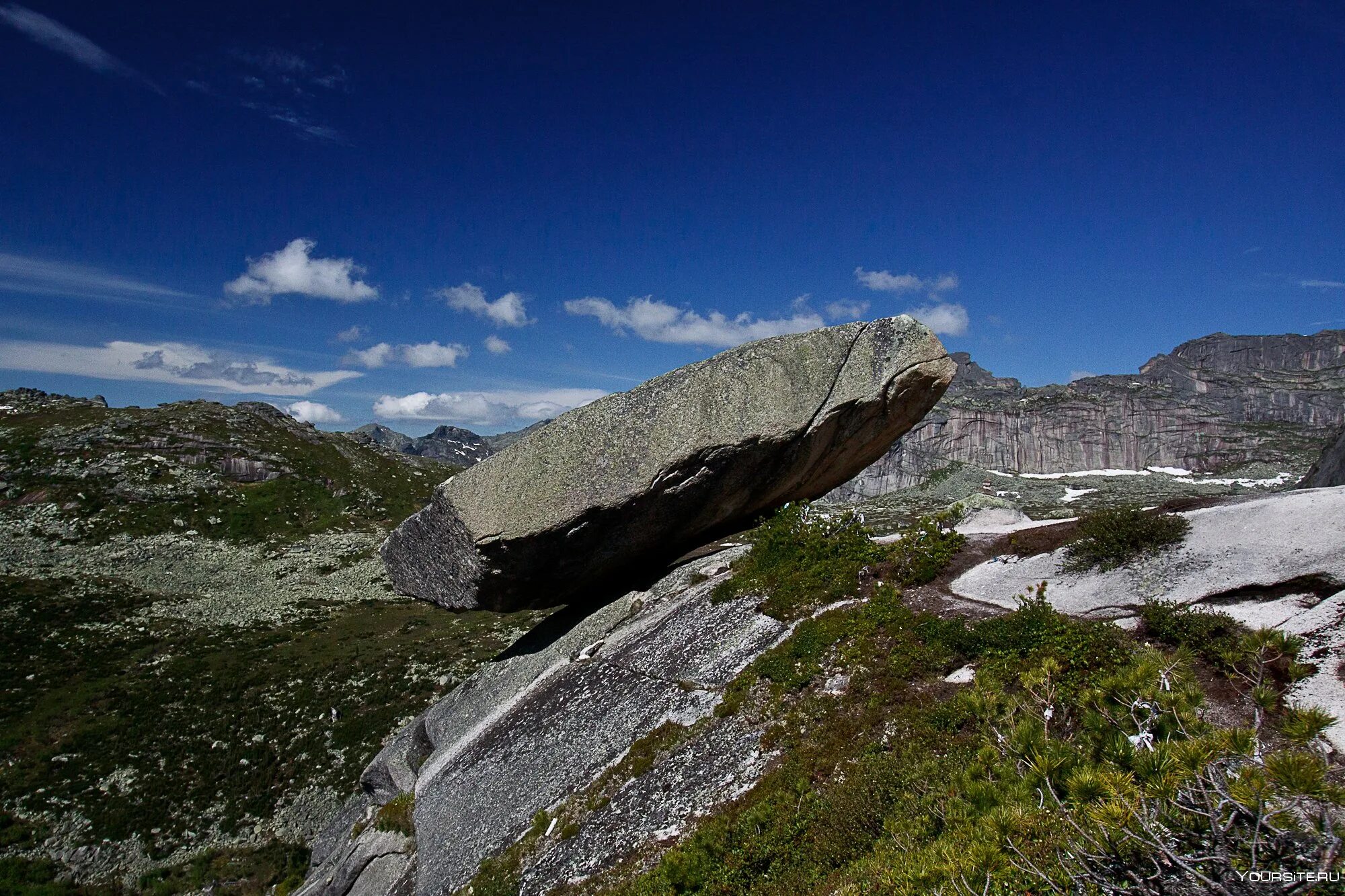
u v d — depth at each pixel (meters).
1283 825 4.58
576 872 11.37
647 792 11.95
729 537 20.16
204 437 106.06
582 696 15.68
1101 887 4.99
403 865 16.17
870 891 7.07
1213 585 10.21
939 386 16.39
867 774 9.58
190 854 28.98
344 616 63.09
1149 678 6.32
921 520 15.40
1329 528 10.10
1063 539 13.66
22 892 25.83
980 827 6.23
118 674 46.06
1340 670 7.86
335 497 102.50
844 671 11.88
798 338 16.33
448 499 16.72
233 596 68.19
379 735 38.09
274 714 40.69
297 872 27.92
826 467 17.91
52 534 79.00
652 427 16.03
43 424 105.38
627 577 20.22
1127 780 5.03
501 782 15.00
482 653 51.28
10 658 47.28
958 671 11.11
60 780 32.91
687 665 14.33
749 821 9.82
